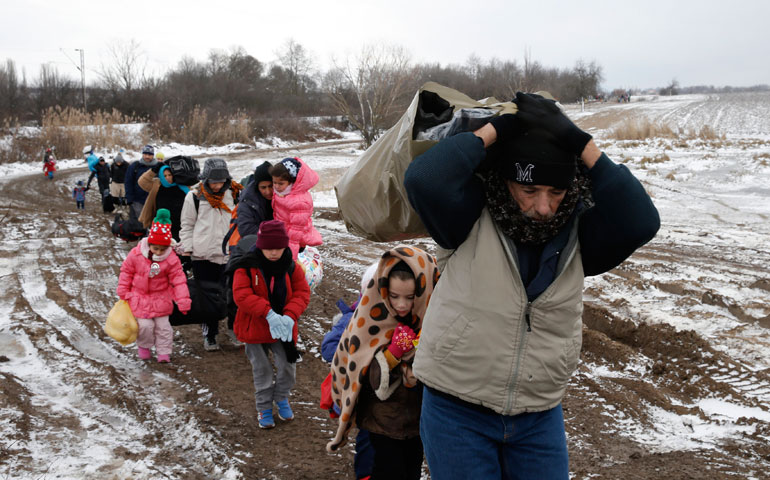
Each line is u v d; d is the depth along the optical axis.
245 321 4.93
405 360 3.24
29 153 39.91
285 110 77.81
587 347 6.71
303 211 6.74
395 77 39.00
